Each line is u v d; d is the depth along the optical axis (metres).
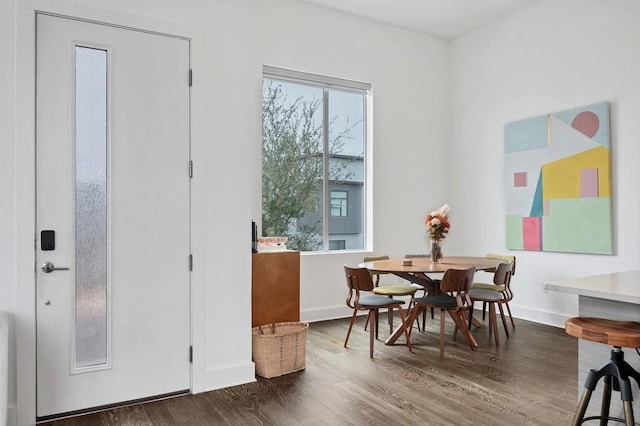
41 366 2.76
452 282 3.98
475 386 3.33
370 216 5.85
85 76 2.88
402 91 6.08
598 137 4.68
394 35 6.02
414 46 6.19
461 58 6.32
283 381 3.43
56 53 2.80
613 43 4.61
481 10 5.54
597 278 2.70
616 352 2.13
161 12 3.10
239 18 3.39
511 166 5.55
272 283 3.89
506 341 4.52
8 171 2.68
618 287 2.32
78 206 2.87
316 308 5.39
